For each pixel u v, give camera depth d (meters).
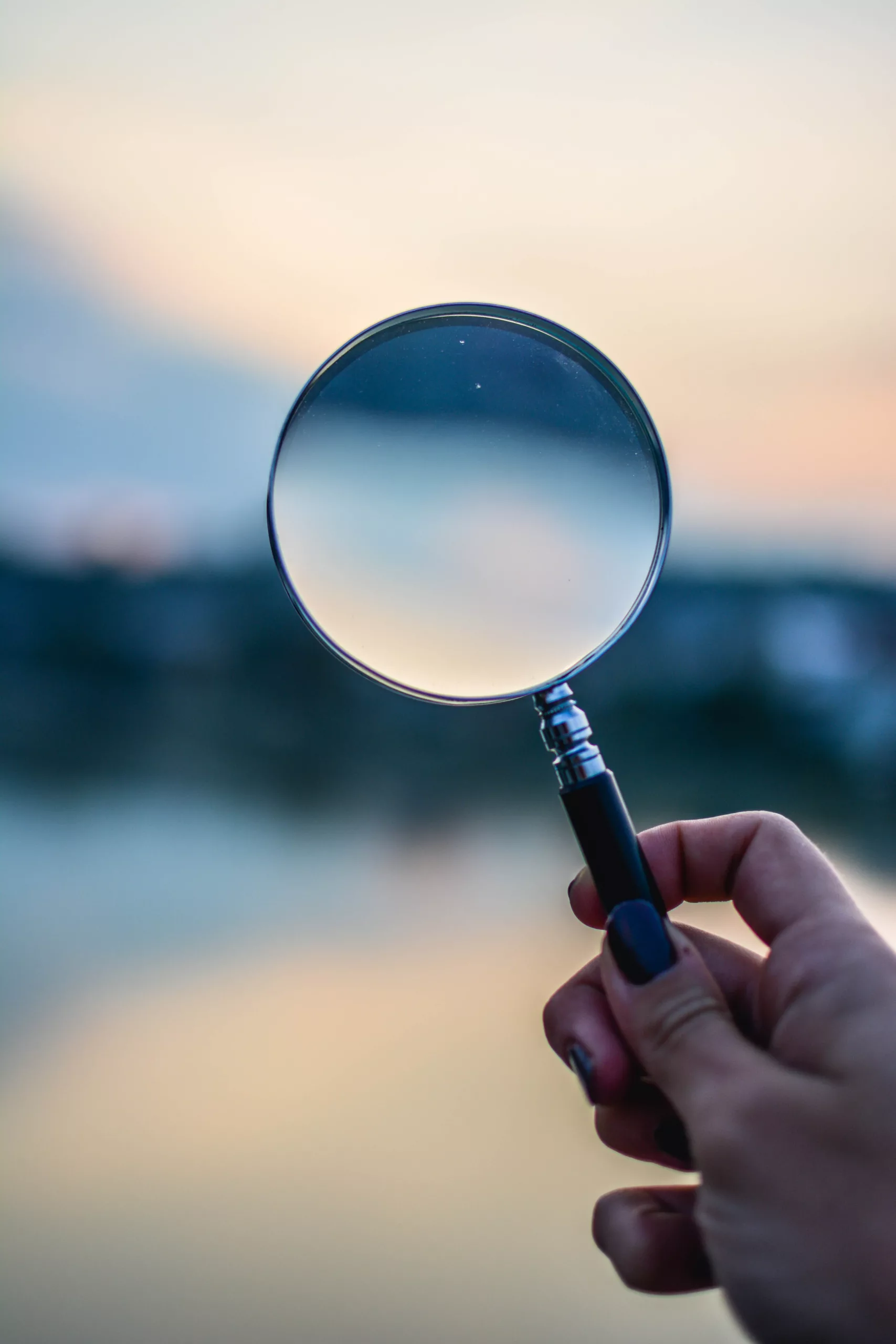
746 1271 0.30
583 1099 0.49
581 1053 0.35
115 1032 0.51
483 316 0.36
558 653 0.35
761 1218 0.30
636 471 0.35
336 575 0.35
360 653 0.35
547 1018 0.36
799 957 0.33
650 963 0.32
